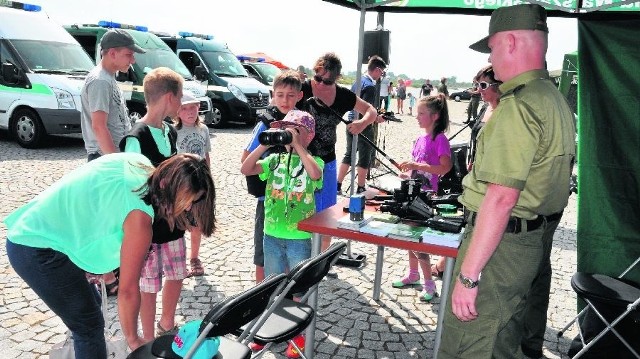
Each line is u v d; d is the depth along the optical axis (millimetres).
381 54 6809
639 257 3406
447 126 3830
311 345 2967
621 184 3465
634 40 3352
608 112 3461
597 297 2852
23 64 8750
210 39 13914
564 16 3689
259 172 3068
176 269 3025
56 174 7156
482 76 3861
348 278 4352
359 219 2816
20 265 2104
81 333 2266
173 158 2012
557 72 15000
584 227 3602
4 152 8547
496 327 2131
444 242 2555
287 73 3281
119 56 3479
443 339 2297
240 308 1900
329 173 3852
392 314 3729
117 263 2154
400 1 4418
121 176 2066
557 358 3217
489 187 1961
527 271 2117
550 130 1949
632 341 2936
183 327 2088
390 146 11719
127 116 3752
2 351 3004
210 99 11906
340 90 3924
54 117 8641
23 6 9477
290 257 3031
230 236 5203
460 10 4367
